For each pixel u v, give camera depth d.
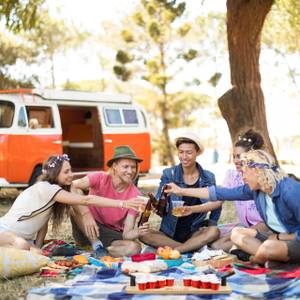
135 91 29.00
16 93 10.81
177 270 4.62
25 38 22.64
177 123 24.89
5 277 4.51
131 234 5.33
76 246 5.79
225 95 10.05
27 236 5.15
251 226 5.43
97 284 4.25
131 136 12.67
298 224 4.64
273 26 18.84
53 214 5.27
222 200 5.09
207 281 3.97
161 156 25.08
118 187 5.53
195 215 5.53
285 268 4.70
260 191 4.73
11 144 10.41
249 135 5.23
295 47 22.36
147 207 5.18
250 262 4.91
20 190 13.37
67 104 11.59
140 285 3.96
